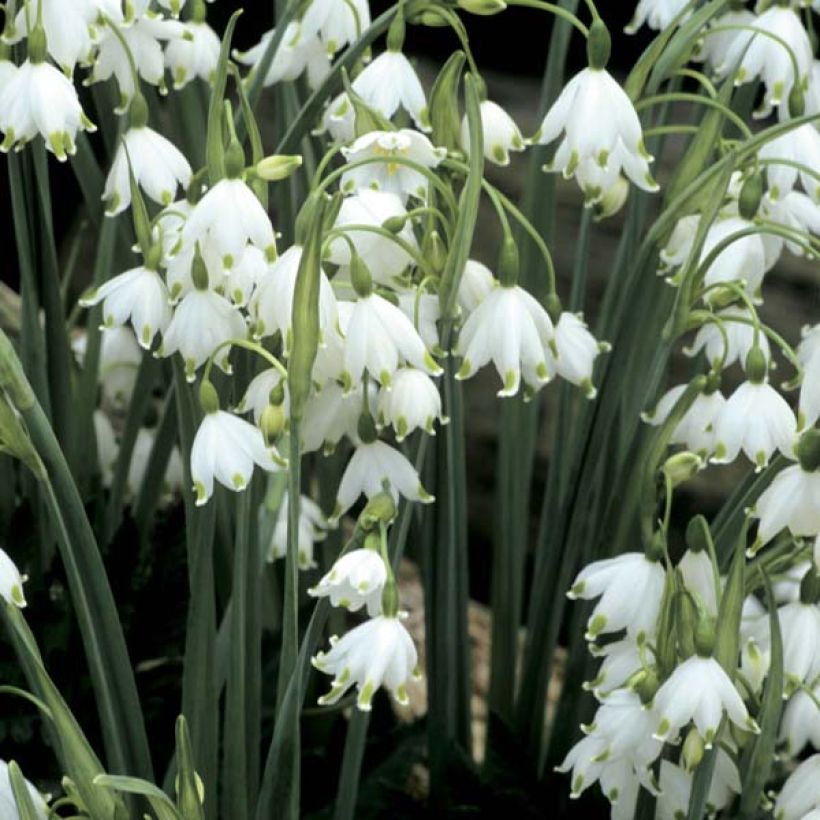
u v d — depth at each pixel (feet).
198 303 2.39
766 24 2.61
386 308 2.35
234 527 2.89
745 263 2.53
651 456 2.47
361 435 2.44
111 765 2.57
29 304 2.82
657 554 2.49
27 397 2.37
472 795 2.86
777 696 2.45
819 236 2.69
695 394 2.44
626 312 2.62
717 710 2.38
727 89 2.54
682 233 2.59
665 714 2.39
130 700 2.56
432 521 2.74
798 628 2.50
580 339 2.51
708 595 2.50
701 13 2.52
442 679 2.82
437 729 2.84
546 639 2.87
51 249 2.84
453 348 2.53
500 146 2.51
